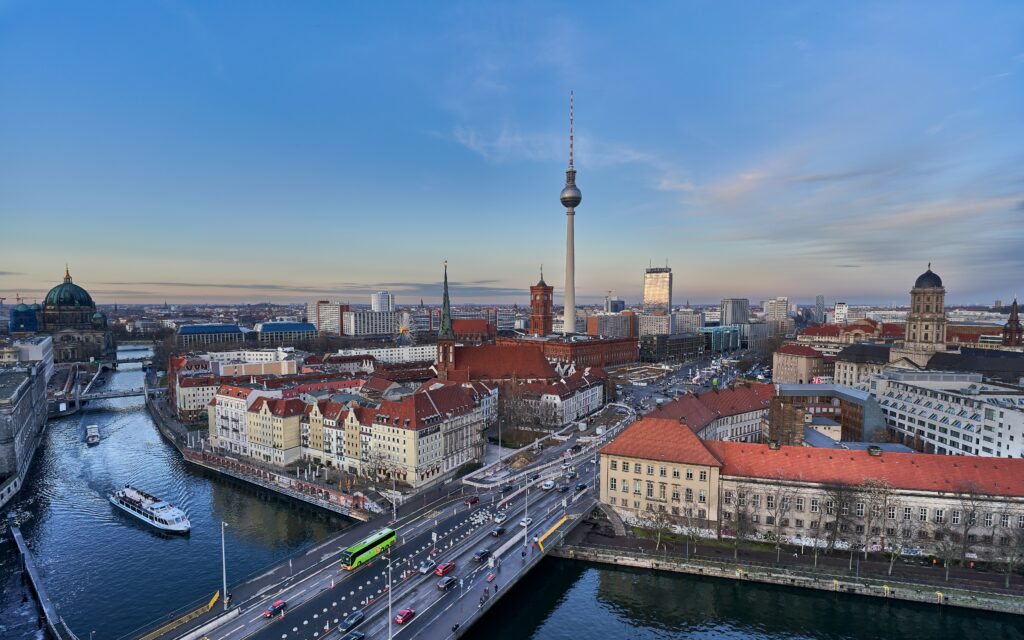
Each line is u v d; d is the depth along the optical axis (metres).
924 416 197.00
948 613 105.38
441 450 179.25
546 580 120.25
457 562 115.94
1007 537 115.25
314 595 102.25
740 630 104.38
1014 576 111.62
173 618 99.31
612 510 141.75
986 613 104.12
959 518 117.25
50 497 169.88
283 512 158.88
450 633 91.00
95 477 188.38
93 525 149.50
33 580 117.12
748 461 132.38
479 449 199.38
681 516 133.50
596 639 101.81
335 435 188.38
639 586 118.00
